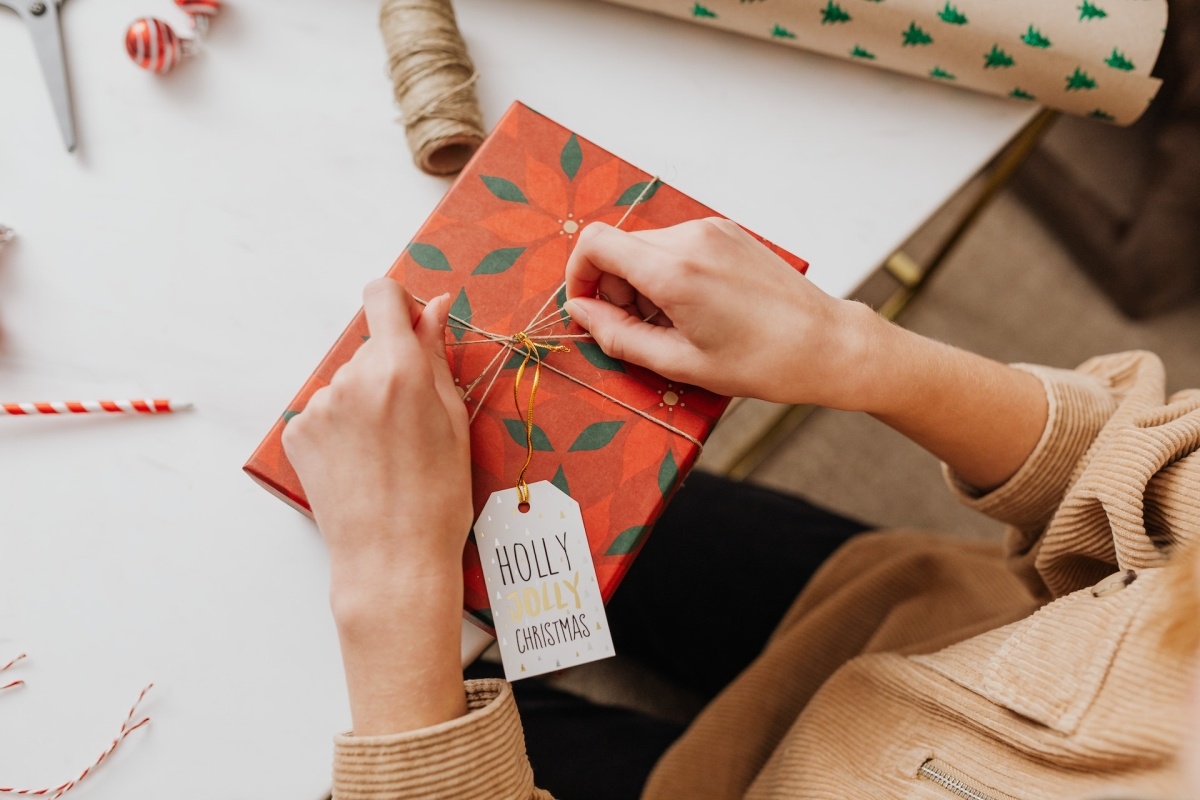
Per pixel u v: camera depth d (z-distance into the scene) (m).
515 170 0.62
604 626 0.55
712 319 0.52
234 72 0.72
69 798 0.59
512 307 0.60
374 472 0.51
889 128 0.76
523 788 0.52
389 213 0.70
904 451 1.37
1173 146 1.20
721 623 0.89
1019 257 1.40
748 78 0.76
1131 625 0.50
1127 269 1.32
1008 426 0.61
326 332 0.68
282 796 0.59
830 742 0.61
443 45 0.67
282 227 0.70
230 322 0.68
